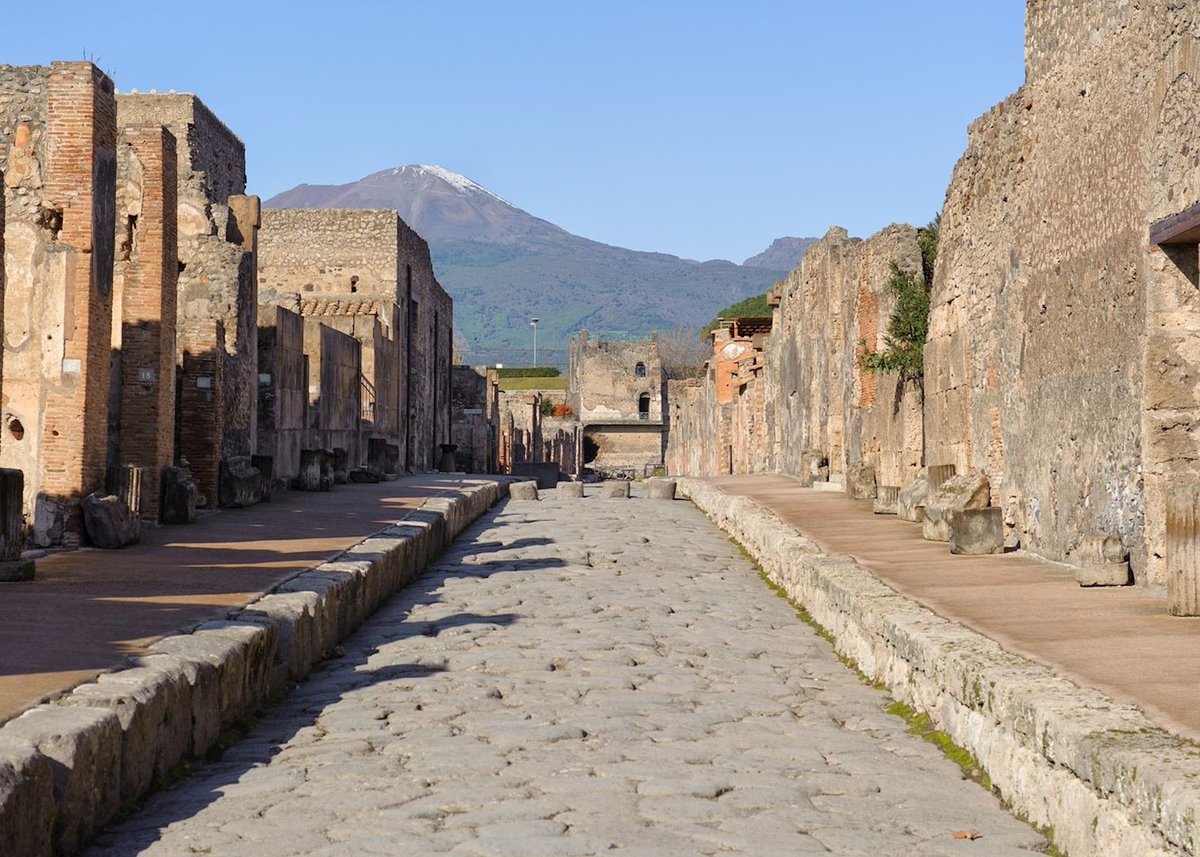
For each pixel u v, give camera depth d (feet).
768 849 21.57
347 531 61.62
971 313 58.08
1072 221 44.96
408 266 174.09
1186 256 38.27
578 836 22.13
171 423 66.64
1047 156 47.55
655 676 37.47
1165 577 37.63
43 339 54.75
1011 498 51.90
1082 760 20.89
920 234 77.36
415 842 21.80
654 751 28.32
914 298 74.90
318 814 23.57
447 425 210.18
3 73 56.44
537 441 296.51
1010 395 52.03
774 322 135.23
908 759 27.96
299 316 100.63
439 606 50.85
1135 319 39.70
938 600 37.42
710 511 93.09
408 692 34.83
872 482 80.38
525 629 45.27
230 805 24.20
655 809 23.84
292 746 29.07
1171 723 21.56
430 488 101.65
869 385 86.38
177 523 64.28
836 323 97.81
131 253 66.28
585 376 357.41
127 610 35.55
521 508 104.37
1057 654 28.02
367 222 167.22
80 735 21.54
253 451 84.79
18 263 55.01
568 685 35.76
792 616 49.37
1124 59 40.78
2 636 30.76
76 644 29.63
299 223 167.43
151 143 65.36
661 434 357.61
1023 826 23.12
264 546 54.44
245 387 82.53
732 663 39.60
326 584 41.37
